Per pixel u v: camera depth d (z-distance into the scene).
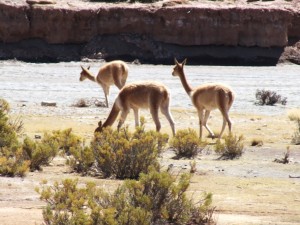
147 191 36.53
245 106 106.19
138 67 180.25
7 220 36.12
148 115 91.69
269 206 41.81
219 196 44.16
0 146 57.53
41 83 133.25
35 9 196.12
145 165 50.06
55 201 38.38
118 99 65.88
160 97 66.12
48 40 196.25
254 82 146.50
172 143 62.34
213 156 61.31
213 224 37.06
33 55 190.88
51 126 80.81
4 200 41.25
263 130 81.31
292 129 82.19
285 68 192.25
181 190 37.53
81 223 32.03
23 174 48.91
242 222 37.62
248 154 63.06
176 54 199.25
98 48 196.62
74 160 52.25
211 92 71.50
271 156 62.19
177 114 94.44
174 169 53.41
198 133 77.75
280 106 108.69
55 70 163.38
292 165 57.09
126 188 38.09
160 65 190.62
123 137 54.28
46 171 51.44
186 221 36.81
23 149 52.62
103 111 96.81
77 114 92.94
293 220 38.59
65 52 195.25
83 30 199.50
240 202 42.62
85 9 199.12
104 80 102.25
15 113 91.31
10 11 193.88
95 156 51.59
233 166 55.84
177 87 130.12
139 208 33.56
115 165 49.94
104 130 54.62
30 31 195.00
